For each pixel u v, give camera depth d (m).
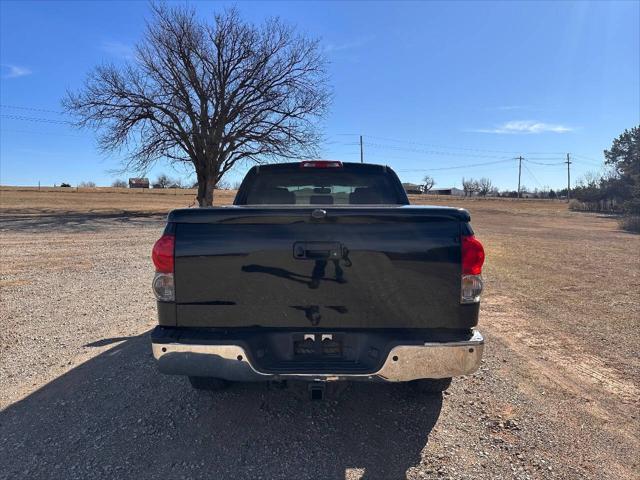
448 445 3.11
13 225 23.38
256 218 2.89
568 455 2.99
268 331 2.96
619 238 19.97
